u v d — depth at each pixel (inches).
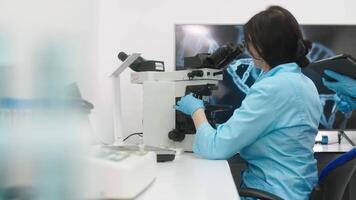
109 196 26.2
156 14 90.0
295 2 90.3
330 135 88.2
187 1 90.5
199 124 52.0
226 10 91.0
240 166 64.5
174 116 57.9
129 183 26.6
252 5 90.8
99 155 27.5
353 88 62.1
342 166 42.6
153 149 48.2
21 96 18.1
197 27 85.7
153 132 58.2
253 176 50.7
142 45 89.5
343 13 90.0
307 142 49.7
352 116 84.7
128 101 87.3
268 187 47.6
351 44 86.4
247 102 48.2
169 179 35.7
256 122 47.1
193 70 56.9
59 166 19.0
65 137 19.2
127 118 87.1
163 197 28.5
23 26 17.9
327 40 86.2
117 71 60.0
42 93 18.4
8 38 17.5
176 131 56.6
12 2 17.6
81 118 21.3
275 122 48.3
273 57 51.8
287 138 48.4
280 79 48.3
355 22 91.0
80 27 20.6
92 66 22.3
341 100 71.5
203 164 45.3
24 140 18.2
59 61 19.0
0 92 17.8
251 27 51.6
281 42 50.3
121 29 88.7
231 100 83.7
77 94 20.7
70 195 19.5
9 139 18.0
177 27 85.4
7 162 18.1
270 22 49.8
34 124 18.3
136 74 60.9
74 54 19.9
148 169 31.6
